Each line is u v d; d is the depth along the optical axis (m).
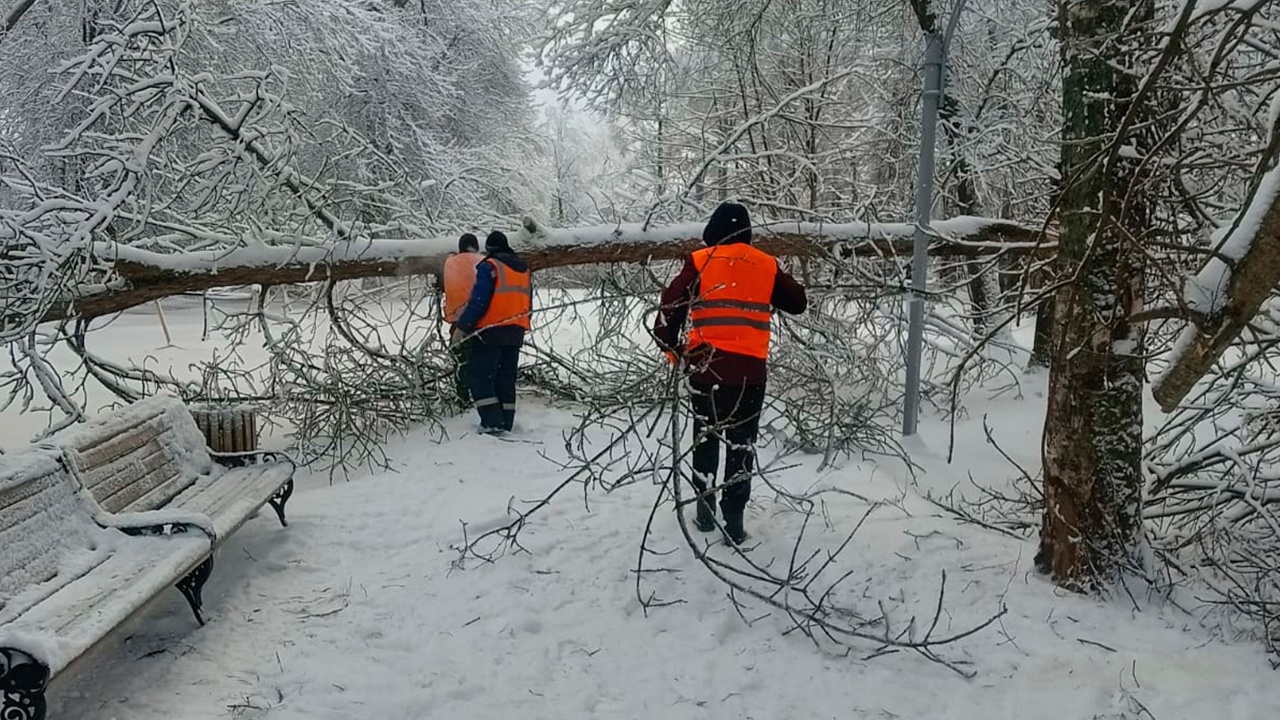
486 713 2.96
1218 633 3.51
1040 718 2.96
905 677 3.23
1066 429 3.90
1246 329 4.55
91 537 3.37
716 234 4.30
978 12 9.31
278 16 10.07
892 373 7.80
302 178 6.82
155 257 6.29
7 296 5.53
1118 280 3.74
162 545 3.42
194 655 3.24
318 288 7.36
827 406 6.66
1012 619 3.63
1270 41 4.35
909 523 4.74
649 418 7.08
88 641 2.58
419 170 14.77
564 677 3.20
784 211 8.85
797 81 10.35
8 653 2.40
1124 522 3.84
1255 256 2.24
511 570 4.09
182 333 13.28
